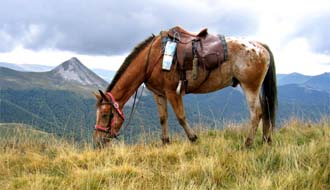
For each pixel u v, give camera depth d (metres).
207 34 5.52
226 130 6.30
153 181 4.17
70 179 4.27
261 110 5.37
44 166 4.91
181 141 5.80
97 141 5.54
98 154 5.11
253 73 5.30
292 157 4.34
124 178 4.20
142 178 4.25
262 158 4.57
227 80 5.46
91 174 4.24
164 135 5.75
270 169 4.25
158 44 5.53
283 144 5.01
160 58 5.46
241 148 5.21
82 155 5.07
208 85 5.46
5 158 5.18
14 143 5.96
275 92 5.49
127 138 5.83
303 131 6.05
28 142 6.12
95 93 5.71
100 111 5.57
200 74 5.34
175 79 5.40
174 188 3.77
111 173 4.32
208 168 4.23
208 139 5.65
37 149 5.89
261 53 5.33
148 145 5.62
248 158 4.54
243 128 6.21
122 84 5.61
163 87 5.52
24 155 5.48
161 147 5.38
